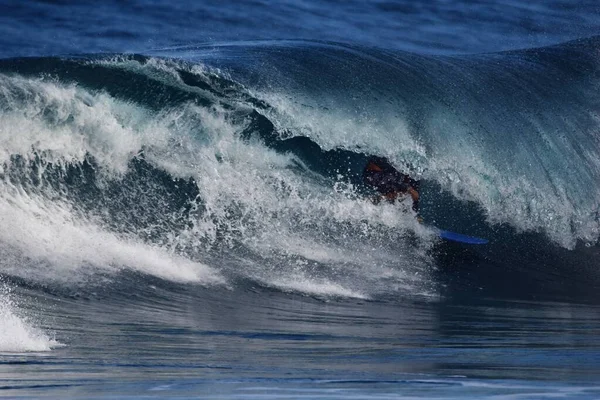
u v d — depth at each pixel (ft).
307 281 120.06
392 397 46.83
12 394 48.73
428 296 120.57
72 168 125.80
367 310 108.06
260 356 69.82
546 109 177.17
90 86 132.77
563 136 172.55
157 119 135.03
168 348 73.92
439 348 77.10
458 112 165.17
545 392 48.70
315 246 131.03
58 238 114.62
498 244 147.33
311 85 154.92
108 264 112.37
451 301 118.62
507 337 87.30
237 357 68.90
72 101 129.29
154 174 130.82
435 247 138.82
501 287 130.62
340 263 127.85
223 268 119.65
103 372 59.26
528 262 143.74
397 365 63.98
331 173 143.54
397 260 132.87
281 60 161.27
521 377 56.29
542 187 162.61
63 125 127.24
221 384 52.85
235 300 108.37
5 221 113.91
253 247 127.03
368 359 68.33
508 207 156.97
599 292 132.57
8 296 96.89
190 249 123.24
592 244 155.33
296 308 106.42
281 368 62.34
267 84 149.59
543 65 195.21
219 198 132.77
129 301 101.96
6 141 123.03
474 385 51.88
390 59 174.29
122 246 118.01
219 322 93.97
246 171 138.00
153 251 119.55
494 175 159.22
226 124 140.05
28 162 123.13
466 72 181.88
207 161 135.54
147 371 60.08
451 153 157.38
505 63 192.34
